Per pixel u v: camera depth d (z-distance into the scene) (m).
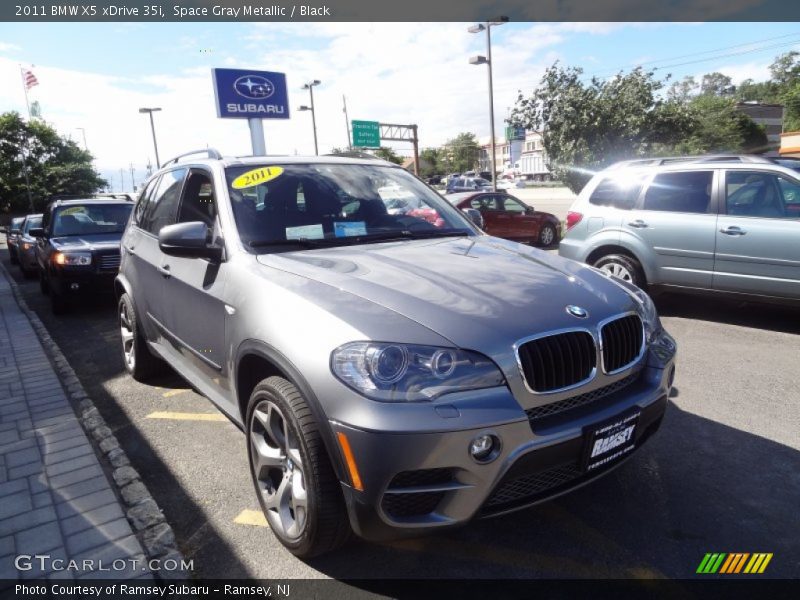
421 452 2.02
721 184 6.07
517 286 2.63
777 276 5.63
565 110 17.11
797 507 2.87
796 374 4.74
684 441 3.59
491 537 2.70
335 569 2.51
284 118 22.45
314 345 2.27
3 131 43.56
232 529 2.85
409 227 3.73
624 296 2.80
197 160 4.05
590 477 2.44
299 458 2.36
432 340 2.17
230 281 3.00
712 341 5.72
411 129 45.03
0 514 2.93
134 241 4.86
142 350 4.90
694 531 2.69
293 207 3.49
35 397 4.66
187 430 4.05
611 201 6.93
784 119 53.66
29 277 13.73
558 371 2.31
